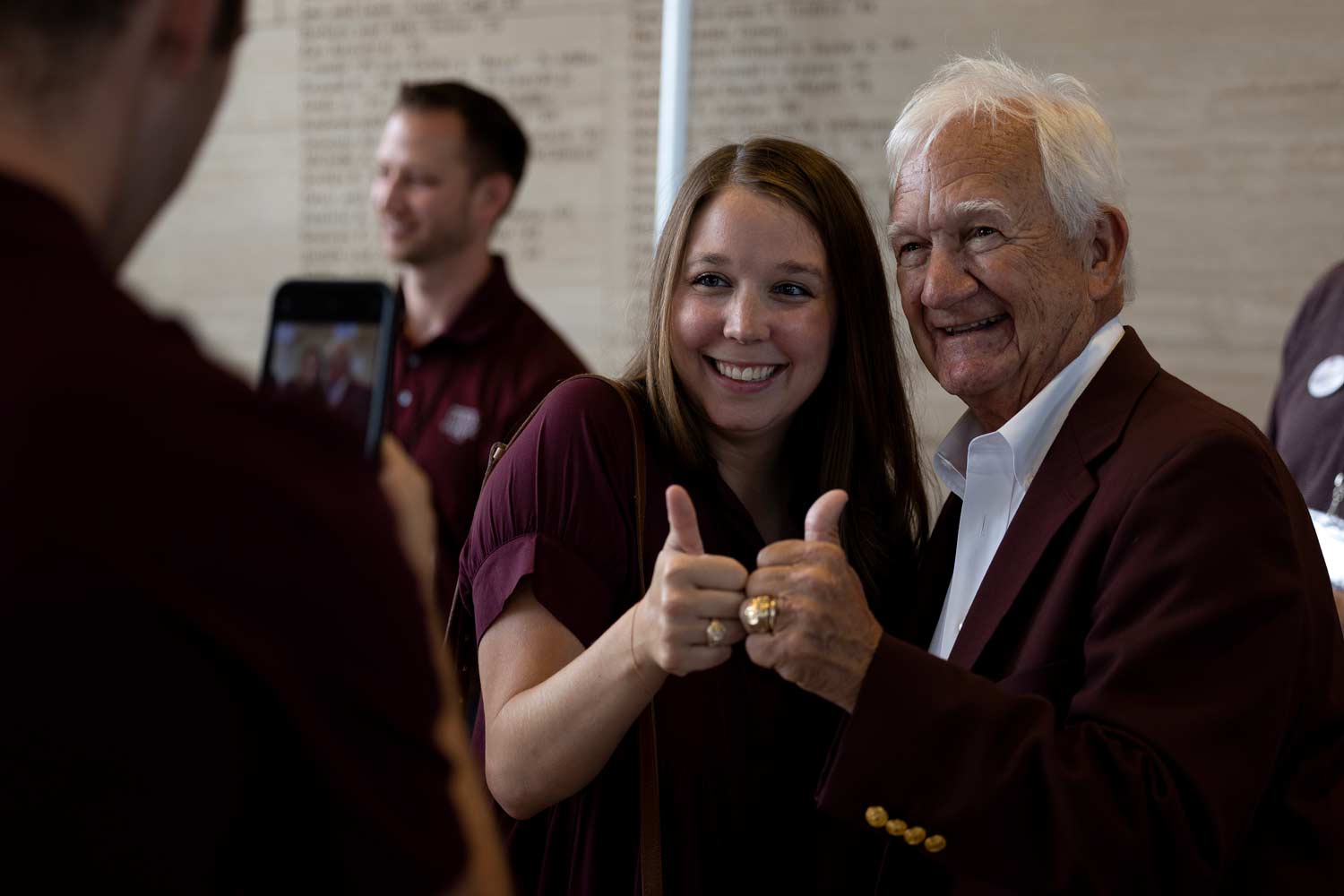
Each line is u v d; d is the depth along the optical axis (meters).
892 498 1.64
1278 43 3.50
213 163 4.77
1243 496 1.18
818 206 1.49
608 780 1.41
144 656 0.52
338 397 0.77
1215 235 3.59
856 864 1.41
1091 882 1.07
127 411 0.53
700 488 1.50
